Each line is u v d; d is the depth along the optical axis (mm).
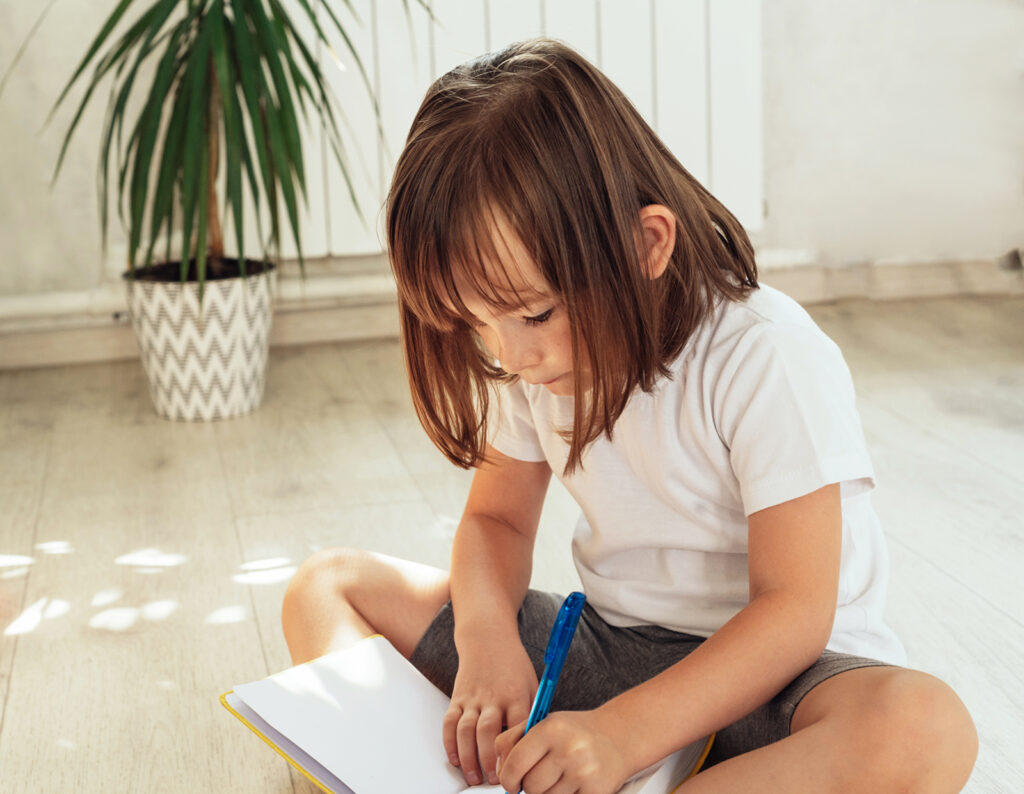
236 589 1312
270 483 1637
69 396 2059
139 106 2146
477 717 779
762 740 767
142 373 2191
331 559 974
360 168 2215
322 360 2242
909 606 1211
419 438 1815
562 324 731
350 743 783
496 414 955
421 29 2182
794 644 729
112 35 2127
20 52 2014
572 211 698
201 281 1746
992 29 2334
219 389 1904
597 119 721
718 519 831
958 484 1532
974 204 2420
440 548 1411
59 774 965
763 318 784
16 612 1268
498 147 696
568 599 810
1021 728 983
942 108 2373
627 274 718
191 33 2031
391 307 2369
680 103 2287
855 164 2398
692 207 788
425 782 752
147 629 1224
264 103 1844
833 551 755
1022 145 2387
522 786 686
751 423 766
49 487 1638
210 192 1959
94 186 2186
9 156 2150
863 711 687
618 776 685
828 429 757
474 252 701
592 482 864
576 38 2236
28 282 2215
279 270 2285
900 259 2455
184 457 1748
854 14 2320
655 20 2246
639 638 874
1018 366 2012
